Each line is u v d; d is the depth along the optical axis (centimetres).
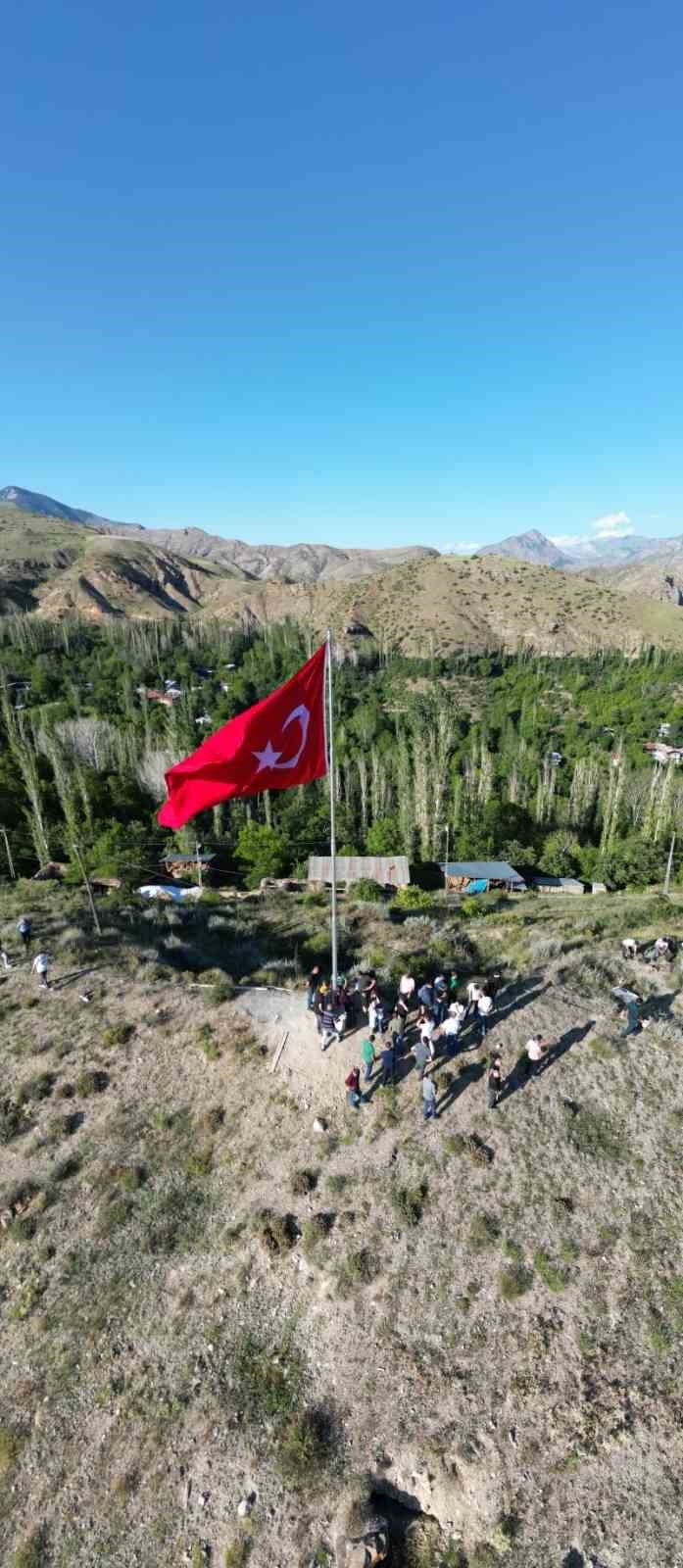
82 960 2986
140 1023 2491
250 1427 1450
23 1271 1767
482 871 6256
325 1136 1967
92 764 9238
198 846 6231
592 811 8400
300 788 8194
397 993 2553
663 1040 2217
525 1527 1267
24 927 3206
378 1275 1656
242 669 16012
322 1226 1747
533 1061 2075
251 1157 1956
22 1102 2197
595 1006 2417
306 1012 2434
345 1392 1481
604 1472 1316
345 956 3297
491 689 16325
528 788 8975
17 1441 1475
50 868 6294
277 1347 1572
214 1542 1314
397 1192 1802
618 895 5866
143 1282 1720
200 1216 1839
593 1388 1425
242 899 5344
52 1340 1631
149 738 9675
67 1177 1964
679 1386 1412
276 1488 1364
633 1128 1933
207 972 2823
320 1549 1277
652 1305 1541
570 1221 1716
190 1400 1502
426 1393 1455
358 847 7081
